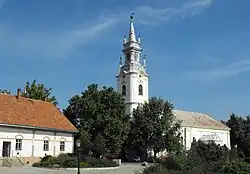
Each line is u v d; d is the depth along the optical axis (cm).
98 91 6475
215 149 4262
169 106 7150
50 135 5394
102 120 6122
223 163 3416
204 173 2855
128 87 8075
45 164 4538
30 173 3606
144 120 6919
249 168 3334
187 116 9506
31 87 7100
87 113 6241
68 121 5841
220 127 9694
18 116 5122
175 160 3306
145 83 8269
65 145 5600
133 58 8275
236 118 10081
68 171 4019
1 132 4762
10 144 4856
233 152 4434
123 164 5862
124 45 8450
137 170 4219
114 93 6519
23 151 5003
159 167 3441
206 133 9331
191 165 2933
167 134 6931
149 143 6919
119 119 6397
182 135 8781
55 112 5828
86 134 5753
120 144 6231
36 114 5453
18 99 5497
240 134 9838
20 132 4994
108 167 4700
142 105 7419
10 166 4450
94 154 5616
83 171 4138
